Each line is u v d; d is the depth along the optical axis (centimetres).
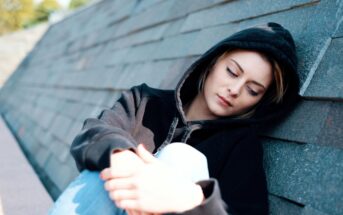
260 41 139
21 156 375
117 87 313
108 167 112
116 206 115
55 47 790
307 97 141
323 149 124
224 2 229
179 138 149
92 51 490
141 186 104
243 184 128
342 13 146
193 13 261
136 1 442
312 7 162
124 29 409
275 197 132
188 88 160
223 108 145
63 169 308
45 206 250
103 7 642
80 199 116
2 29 2519
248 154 135
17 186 282
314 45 150
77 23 764
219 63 147
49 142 395
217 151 139
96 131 124
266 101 147
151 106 159
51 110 481
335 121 126
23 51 1256
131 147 115
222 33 208
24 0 2564
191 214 102
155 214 108
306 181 123
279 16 176
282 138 143
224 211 105
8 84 1008
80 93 411
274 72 141
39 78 721
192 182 109
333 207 110
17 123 624
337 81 132
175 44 258
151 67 272
